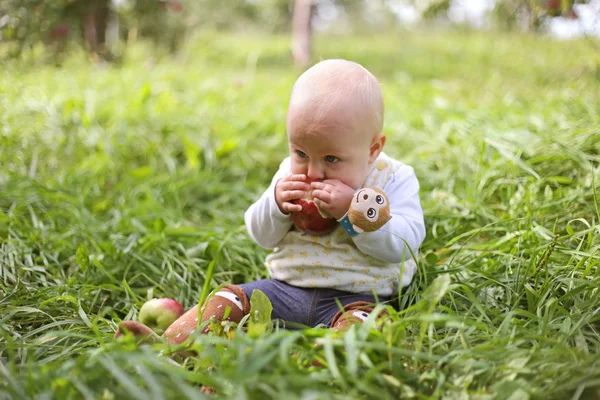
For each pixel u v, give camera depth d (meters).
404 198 2.27
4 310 2.29
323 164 2.13
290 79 7.43
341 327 1.95
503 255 2.48
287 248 2.29
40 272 2.73
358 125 2.09
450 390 1.62
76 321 2.17
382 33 15.23
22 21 5.76
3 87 5.18
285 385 1.46
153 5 7.43
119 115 4.69
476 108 5.07
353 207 2.05
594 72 5.11
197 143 4.41
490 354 1.66
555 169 3.32
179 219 3.49
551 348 1.80
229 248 2.96
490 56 9.12
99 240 3.05
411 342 1.88
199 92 5.89
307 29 10.09
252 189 4.02
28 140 4.30
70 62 6.49
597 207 2.64
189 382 1.74
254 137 4.67
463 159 3.68
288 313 2.23
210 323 1.99
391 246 2.14
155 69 6.77
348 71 2.15
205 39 11.14
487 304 2.23
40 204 3.36
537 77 6.47
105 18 7.14
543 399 1.55
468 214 3.06
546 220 2.84
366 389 1.49
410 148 4.37
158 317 2.27
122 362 1.62
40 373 1.59
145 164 4.32
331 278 2.20
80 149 4.36
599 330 2.00
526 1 4.73
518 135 3.75
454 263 2.60
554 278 2.24
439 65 9.59
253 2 16.91
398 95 6.15
